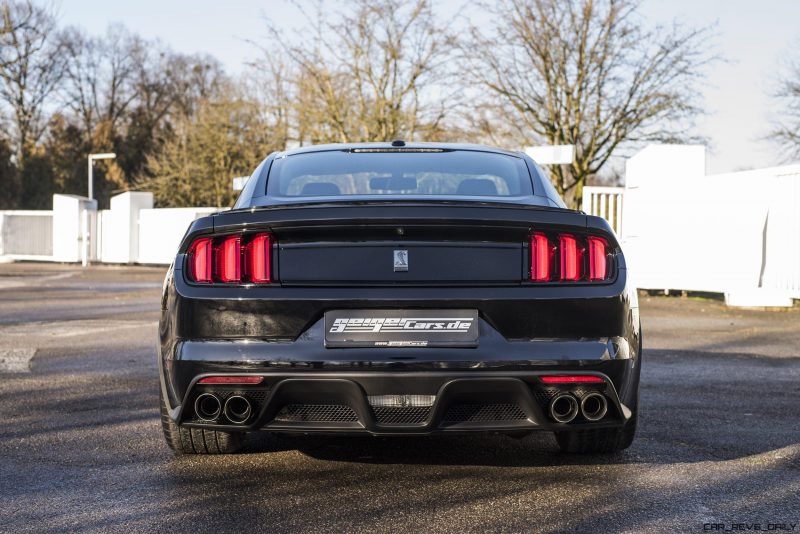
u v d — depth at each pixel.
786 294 12.51
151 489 3.31
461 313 3.12
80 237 30.47
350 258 3.13
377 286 3.12
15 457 3.81
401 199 3.22
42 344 8.07
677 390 5.61
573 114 25.58
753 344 8.27
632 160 15.36
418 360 3.08
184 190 41.81
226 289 3.18
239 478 3.47
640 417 4.70
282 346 3.12
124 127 59.25
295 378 3.10
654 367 6.70
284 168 4.01
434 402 3.11
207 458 3.80
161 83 61.31
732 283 13.70
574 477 3.48
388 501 3.15
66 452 3.90
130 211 29.25
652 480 3.44
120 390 5.56
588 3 25.09
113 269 26.98
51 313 11.63
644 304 13.39
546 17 25.14
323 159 4.08
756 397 5.34
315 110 24.55
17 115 51.53
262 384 3.14
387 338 3.11
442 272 3.13
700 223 14.27
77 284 18.95
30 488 3.33
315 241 3.15
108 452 3.91
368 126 24.66
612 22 24.91
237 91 41.25
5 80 50.66
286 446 4.03
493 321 3.12
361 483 3.40
